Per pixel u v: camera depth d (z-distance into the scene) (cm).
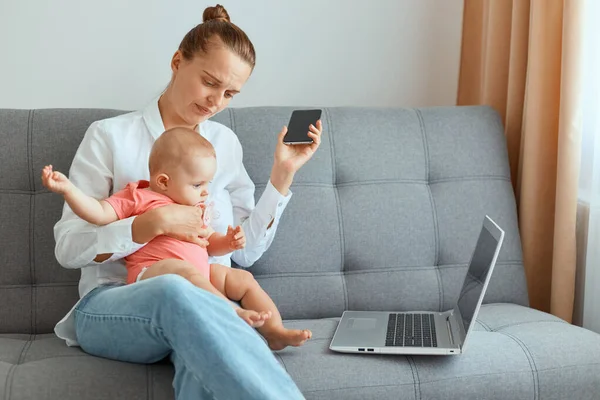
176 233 189
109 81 289
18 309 222
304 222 239
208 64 201
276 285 235
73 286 226
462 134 257
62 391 167
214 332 157
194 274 182
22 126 231
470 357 194
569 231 247
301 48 300
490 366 193
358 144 250
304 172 244
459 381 190
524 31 268
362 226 243
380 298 240
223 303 165
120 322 171
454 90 312
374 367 190
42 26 282
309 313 237
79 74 287
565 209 247
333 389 184
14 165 228
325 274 239
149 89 291
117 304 173
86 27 285
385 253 243
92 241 190
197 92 203
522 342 202
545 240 262
